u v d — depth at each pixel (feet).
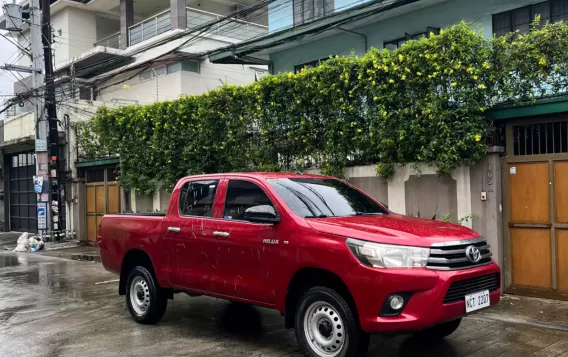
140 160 47.37
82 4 89.92
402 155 28.81
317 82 32.37
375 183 31.09
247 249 18.48
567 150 24.75
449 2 42.45
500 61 25.91
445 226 17.21
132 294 23.84
